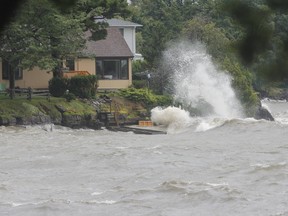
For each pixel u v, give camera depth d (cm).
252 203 4125
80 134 9131
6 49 10088
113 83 12825
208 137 8100
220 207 4075
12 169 5706
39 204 4247
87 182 5066
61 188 4850
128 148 6862
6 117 9762
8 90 10738
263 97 17588
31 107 10081
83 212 4062
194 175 5134
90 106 10856
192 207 4116
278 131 8175
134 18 17588
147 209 4097
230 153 6334
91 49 12781
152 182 4931
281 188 4550
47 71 11281
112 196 4503
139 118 11031
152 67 13162
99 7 10825
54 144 7388
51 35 10219
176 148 6825
